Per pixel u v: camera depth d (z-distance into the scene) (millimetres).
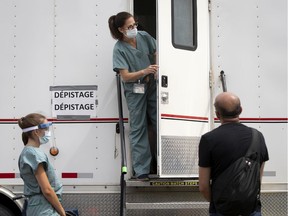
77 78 8203
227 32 8328
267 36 8336
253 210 5793
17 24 8250
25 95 8180
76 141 8117
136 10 9938
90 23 8266
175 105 7844
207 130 8211
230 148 5762
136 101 7910
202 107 8180
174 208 7543
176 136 7820
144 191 7832
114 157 8078
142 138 7906
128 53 7988
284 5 8375
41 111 8164
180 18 8062
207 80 8281
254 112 8258
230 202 5652
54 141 8117
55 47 8234
